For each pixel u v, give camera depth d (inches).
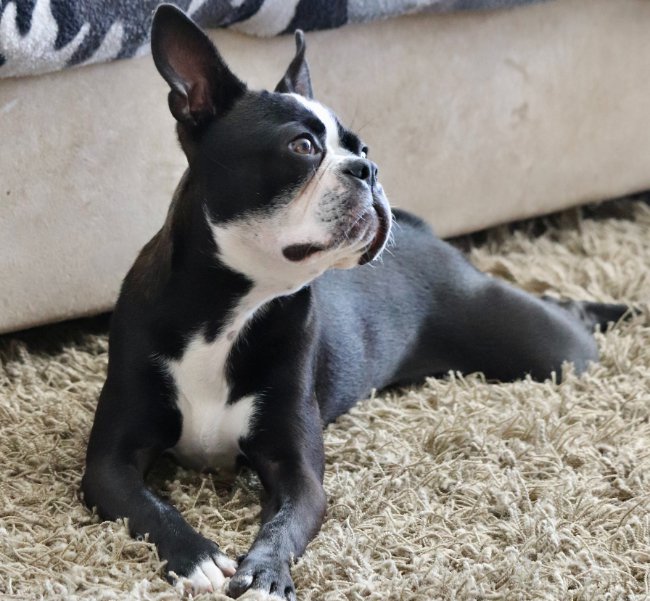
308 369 61.3
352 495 60.4
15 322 69.8
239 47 71.9
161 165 71.3
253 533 58.6
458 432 64.4
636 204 90.3
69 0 65.3
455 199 81.8
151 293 60.2
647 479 62.1
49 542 57.2
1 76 65.9
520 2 78.9
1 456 62.2
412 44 77.2
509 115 81.7
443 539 58.4
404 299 69.3
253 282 59.2
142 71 69.6
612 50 84.3
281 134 57.8
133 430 59.9
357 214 57.4
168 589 54.7
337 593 55.1
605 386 69.3
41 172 68.4
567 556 57.7
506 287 71.7
